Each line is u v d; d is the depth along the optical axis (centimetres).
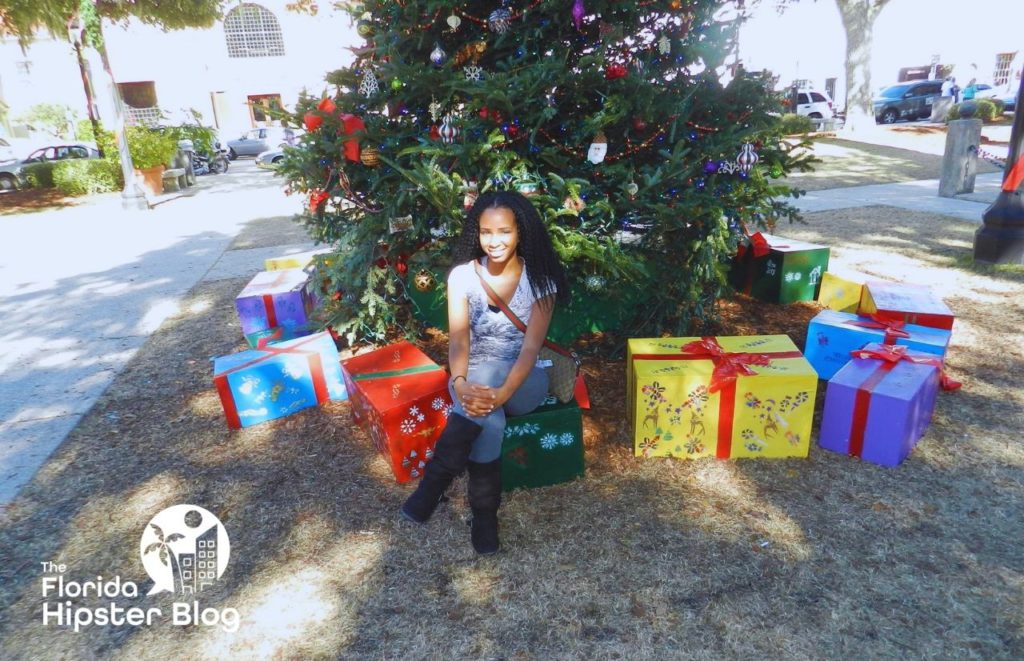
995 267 550
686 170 312
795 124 362
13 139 2586
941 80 2492
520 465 271
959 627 199
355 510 267
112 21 1473
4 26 1409
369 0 339
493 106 304
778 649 194
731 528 246
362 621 211
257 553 246
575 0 307
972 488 265
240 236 915
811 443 302
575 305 398
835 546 235
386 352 339
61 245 919
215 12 1555
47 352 469
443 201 303
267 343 396
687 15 343
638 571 227
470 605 216
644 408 286
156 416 359
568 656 195
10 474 304
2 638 211
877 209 866
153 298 600
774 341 319
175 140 1678
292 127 378
